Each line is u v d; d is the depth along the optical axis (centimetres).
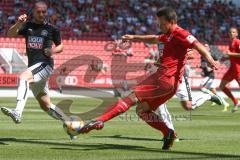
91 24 7619
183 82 2056
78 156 1492
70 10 7656
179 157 1511
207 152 1634
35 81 1814
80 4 7744
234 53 3538
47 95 1889
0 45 6744
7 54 6319
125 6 8019
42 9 1795
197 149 1714
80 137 2023
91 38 7494
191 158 1492
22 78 1788
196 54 6775
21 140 1884
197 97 2278
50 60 1845
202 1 8519
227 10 8550
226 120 3014
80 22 7581
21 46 6788
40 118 2931
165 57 1619
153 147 1753
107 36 7588
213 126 2622
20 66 6294
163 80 1605
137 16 7969
